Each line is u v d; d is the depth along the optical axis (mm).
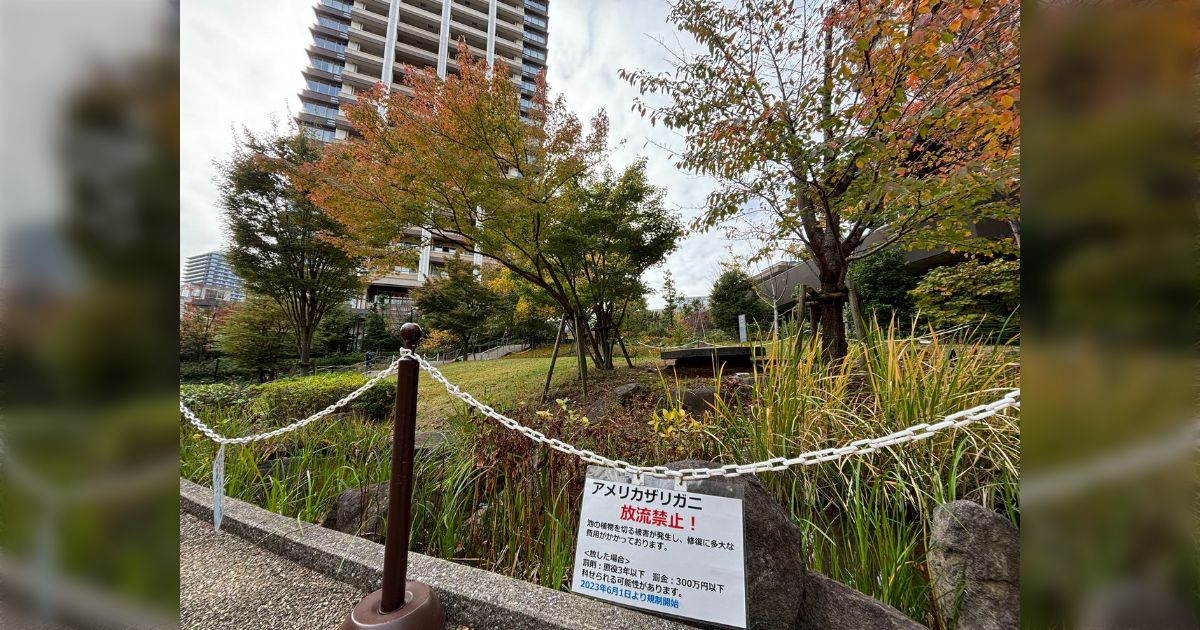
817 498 1846
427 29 32375
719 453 2051
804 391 2121
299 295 11773
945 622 1260
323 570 1640
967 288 4895
